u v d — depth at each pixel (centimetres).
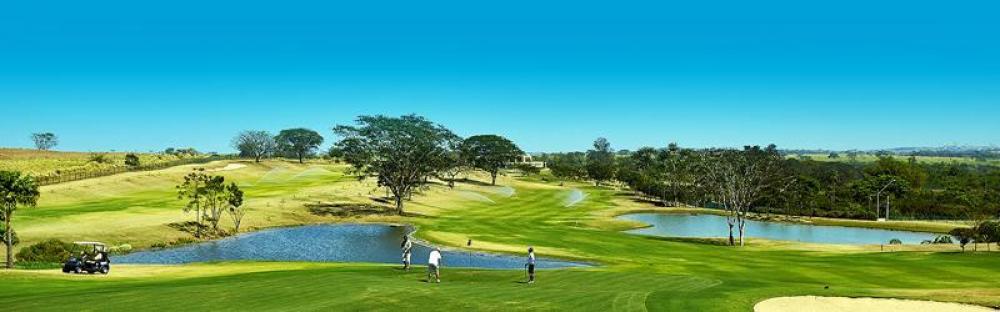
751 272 5547
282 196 13150
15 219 8250
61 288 3709
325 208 12125
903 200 16188
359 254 7525
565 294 3441
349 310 2892
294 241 8638
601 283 4047
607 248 7594
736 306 3325
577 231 9531
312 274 4259
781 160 13150
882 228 13075
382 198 14150
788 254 7281
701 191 16700
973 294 3850
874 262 6356
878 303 3559
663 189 17838
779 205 15862
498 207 14850
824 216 15362
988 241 7075
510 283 4012
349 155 12638
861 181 17412
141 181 14100
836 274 5506
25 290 3578
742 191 9200
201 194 9525
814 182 17638
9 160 17538
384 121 12412
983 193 16712
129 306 2942
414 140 12319
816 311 3341
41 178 12950
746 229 12712
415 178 12875
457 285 3762
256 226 9944
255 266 5338
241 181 16988
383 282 3728
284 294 3256
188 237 8475
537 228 9819
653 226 12706
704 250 7644
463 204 15012
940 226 12988
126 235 8031
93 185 12631
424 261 6994
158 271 4994
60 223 8244
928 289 4234
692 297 3494
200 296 3203
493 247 7612
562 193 19200
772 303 3488
